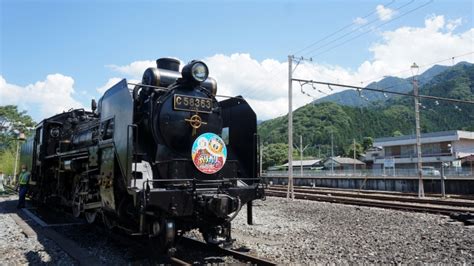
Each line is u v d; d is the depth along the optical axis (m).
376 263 6.26
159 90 7.29
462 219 11.04
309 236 8.62
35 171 13.96
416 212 13.35
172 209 5.93
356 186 29.58
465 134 45.78
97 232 8.90
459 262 6.36
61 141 11.45
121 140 6.33
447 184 22.55
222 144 7.51
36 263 6.37
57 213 12.65
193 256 6.55
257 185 7.27
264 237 8.45
